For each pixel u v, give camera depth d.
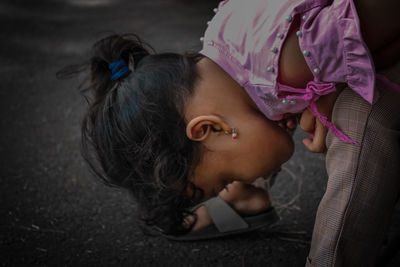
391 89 0.86
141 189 1.05
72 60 3.27
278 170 1.16
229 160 0.99
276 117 0.96
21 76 3.03
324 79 0.85
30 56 3.44
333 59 0.82
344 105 0.88
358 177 0.84
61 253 1.39
